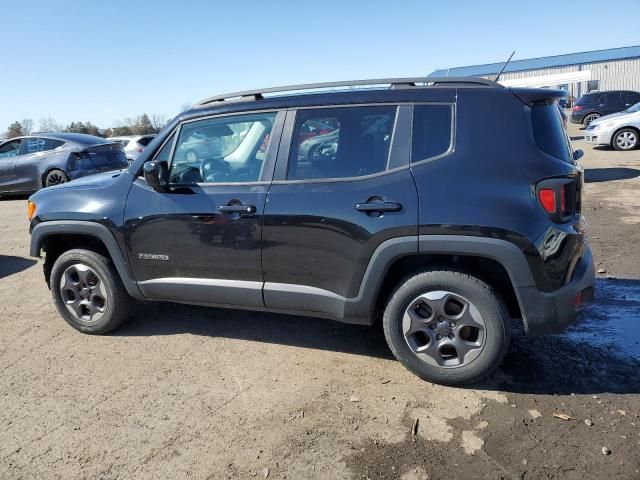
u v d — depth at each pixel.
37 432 2.94
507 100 3.10
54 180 11.72
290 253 3.38
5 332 4.34
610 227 6.89
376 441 2.74
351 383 3.33
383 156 3.22
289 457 2.65
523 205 2.92
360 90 3.37
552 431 2.76
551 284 2.96
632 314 4.20
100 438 2.86
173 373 3.54
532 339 3.83
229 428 2.90
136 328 4.30
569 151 3.17
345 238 3.21
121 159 12.88
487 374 3.14
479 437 2.74
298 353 3.77
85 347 3.99
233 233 3.49
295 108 3.46
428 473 2.49
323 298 3.37
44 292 5.38
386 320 3.27
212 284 3.64
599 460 2.52
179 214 3.63
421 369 3.24
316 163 3.37
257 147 3.54
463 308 3.11
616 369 3.37
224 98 3.74
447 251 3.02
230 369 3.57
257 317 4.45
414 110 3.21
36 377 3.55
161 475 2.56
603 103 21.89
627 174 11.02
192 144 3.73
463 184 3.01
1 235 8.30
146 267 3.84
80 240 4.27
